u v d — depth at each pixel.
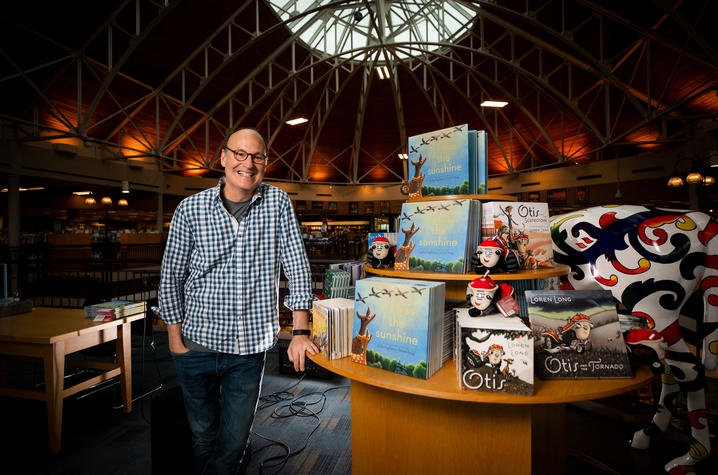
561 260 2.12
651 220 1.92
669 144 12.97
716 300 1.83
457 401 1.36
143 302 2.88
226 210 1.37
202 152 16.58
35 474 2.01
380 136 18.45
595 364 1.27
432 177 1.74
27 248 8.33
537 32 11.30
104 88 9.98
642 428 2.21
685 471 1.90
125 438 2.38
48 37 8.94
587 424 2.54
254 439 2.38
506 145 17.12
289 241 1.48
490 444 1.33
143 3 9.67
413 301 1.30
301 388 3.20
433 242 1.57
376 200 20.25
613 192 14.60
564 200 16.03
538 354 1.28
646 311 1.88
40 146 11.16
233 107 15.19
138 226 19.56
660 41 8.99
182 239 1.39
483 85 14.88
